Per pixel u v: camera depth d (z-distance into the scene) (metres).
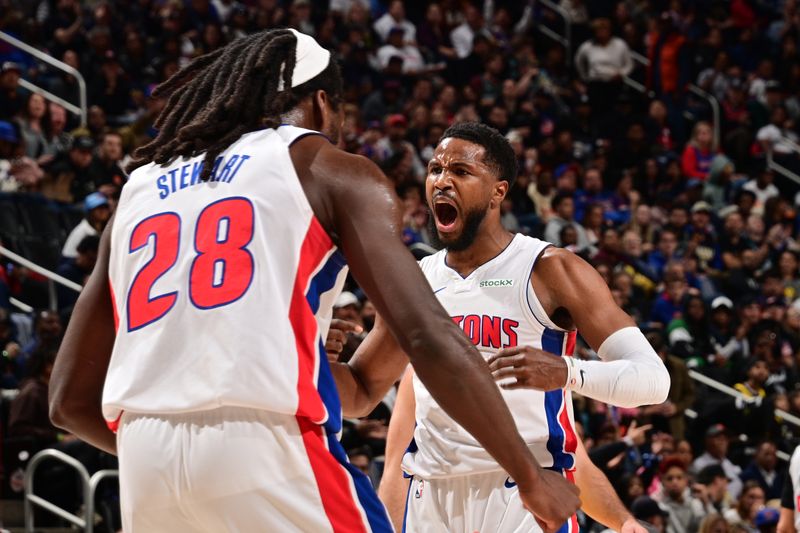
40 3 21.58
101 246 3.70
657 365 4.71
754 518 12.86
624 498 12.54
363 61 22.83
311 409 3.26
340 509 3.28
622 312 4.98
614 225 20.58
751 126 25.84
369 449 11.27
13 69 18.05
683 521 13.04
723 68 27.05
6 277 15.20
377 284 3.29
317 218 3.39
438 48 24.72
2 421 12.48
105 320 3.66
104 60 20.45
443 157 5.18
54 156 17.23
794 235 22.52
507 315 5.13
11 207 15.74
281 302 3.30
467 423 3.24
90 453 11.77
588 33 27.02
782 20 28.89
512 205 19.00
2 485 11.69
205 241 3.37
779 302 19.52
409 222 17.28
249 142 3.50
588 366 4.43
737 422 15.99
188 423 3.27
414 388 5.21
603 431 13.54
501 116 22.38
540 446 4.98
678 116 25.38
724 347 18.09
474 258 5.26
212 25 21.72
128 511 3.39
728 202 22.94
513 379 4.28
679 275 18.55
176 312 3.33
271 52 3.60
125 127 18.80
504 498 4.94
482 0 26.62
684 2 28.69
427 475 5.09
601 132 24.19
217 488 3.22
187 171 3.53
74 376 3.64
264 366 3.22
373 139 19.36
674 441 14.63
